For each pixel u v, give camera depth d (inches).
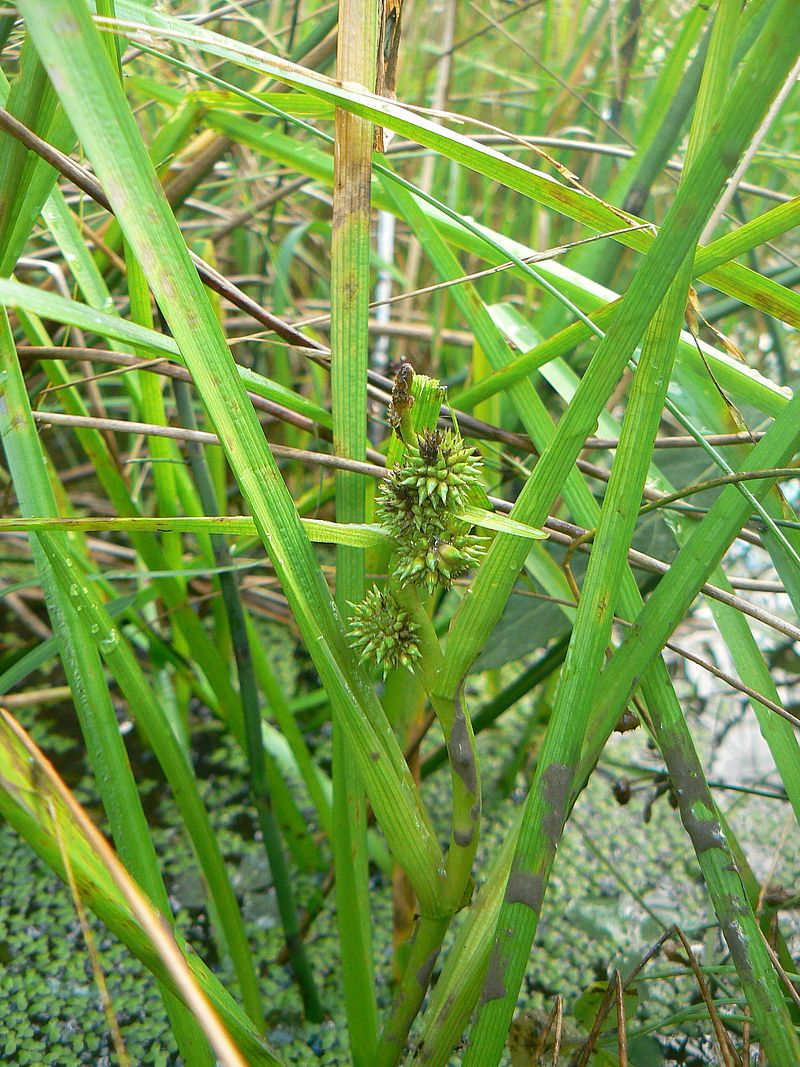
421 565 8.3
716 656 26.2
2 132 9.5
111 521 9.0
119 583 23.0
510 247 13.8
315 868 18.4
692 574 9.6
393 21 10.8
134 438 23.8
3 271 10.2
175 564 18.1
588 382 8.0
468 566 8.5
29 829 8.0
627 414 8.5
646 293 7.7
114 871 7.6
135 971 16.8
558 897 18.8
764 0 11.8
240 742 17.7
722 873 10.0
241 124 15.6
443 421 14.6
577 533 12.4
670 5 24.2
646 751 23.0
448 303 26.1
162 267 7.8
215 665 17.3
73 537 19.6
